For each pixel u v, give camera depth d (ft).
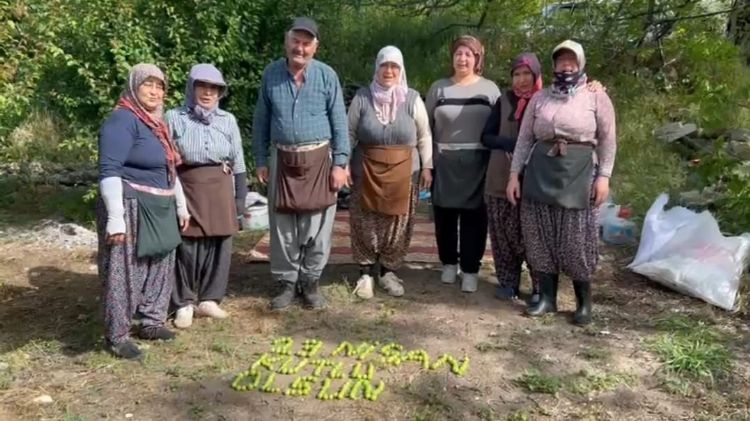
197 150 15.25
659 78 34.17
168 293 15.24
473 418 12.52
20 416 12.39
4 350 14.82
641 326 16.22
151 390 13.26
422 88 34.42
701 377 13.79
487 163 17.15
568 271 15.92
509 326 16.19
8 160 30.19
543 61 32.19
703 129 24.27
